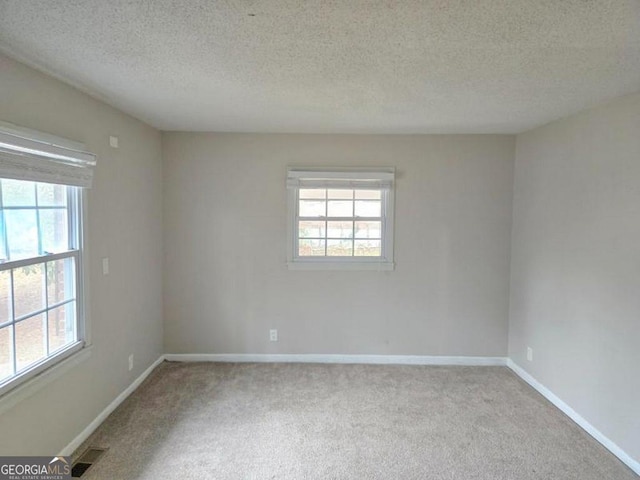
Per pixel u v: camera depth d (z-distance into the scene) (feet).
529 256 11.82
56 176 7.23
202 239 12.92
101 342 9.22
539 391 11.21
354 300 13.14
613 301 8.43
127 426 9.14
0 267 6.24
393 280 13.07
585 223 9.32
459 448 8.44
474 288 13.03
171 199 12.79
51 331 7.55
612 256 8.47
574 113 9.70
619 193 8.28
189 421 9.41
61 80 7.55
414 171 12.80
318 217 13.15
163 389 11.08
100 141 9.05
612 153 8.49
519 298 12.39
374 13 4.86
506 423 9.50
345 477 7.47
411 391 11.16
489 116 10.18
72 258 8.14
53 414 7.50
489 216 12.85
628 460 7.95
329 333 13.23
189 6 4.74
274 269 13.05
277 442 8.59
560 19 4.98
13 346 6.60
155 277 12.40
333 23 5.16
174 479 7.34
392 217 12.86
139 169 11.13
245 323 13.17
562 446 8.57
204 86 7.91
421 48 5.96
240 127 11.95
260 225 12.94
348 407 10.19
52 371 7.30
